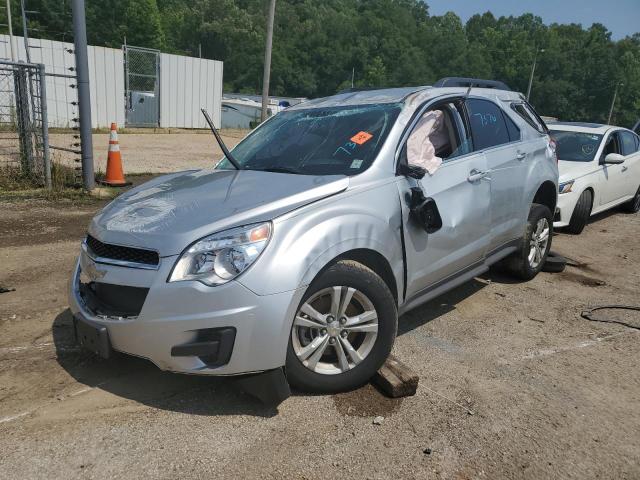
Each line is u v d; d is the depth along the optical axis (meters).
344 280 3.23
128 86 22.20
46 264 5.66
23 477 2.62
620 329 4.63
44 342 3.97
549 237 5.84
